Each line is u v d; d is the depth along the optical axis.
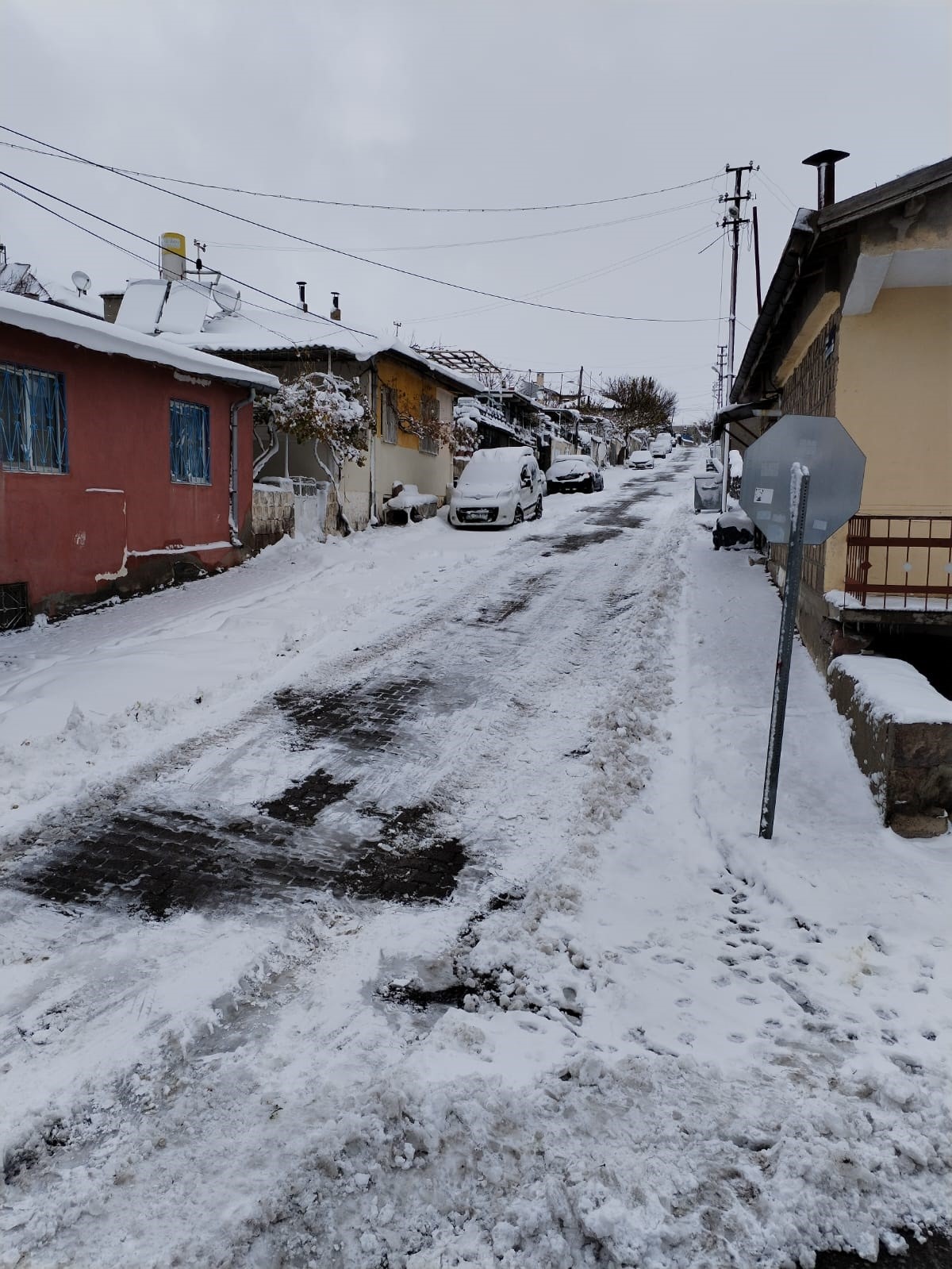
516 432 34.41
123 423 10.87
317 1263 2.50
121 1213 2.66
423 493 22.42
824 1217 2.68
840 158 7.39
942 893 4.59
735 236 29.05
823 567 8.13
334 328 21.06
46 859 4.95
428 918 4.52
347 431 15.98
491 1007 3.79
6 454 9.16
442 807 5.88
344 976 4.00
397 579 13.34
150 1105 3.14
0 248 21.03
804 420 4.90
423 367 20.05
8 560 9.22
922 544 7.30
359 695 8.16
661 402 80.12
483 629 10.74
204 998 3.76
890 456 7.71
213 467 13.03
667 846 5.38
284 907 4.57
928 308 7.54
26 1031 3.50
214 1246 2.54
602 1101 3.15
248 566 13.70
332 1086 3.24
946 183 6.30
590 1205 2.64
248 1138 2.96
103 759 6.33
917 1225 2.70
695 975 4.05
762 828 5.24
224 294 21.33
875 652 7.83
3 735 6.40
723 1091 3.21
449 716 7.64
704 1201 2.70
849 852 5.04
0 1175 2.79
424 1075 3.25
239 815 5.66
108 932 4.27
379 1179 2.78
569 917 4.54
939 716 5.16
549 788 6.17
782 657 5.07
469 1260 2.51
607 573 14.34
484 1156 2.86
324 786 6.17
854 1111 3.09
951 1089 3.22
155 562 11.61
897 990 3.87
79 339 9.10
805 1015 3.73
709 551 16.52
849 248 7.05
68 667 8.00
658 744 7.03
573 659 9.50
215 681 8.12
